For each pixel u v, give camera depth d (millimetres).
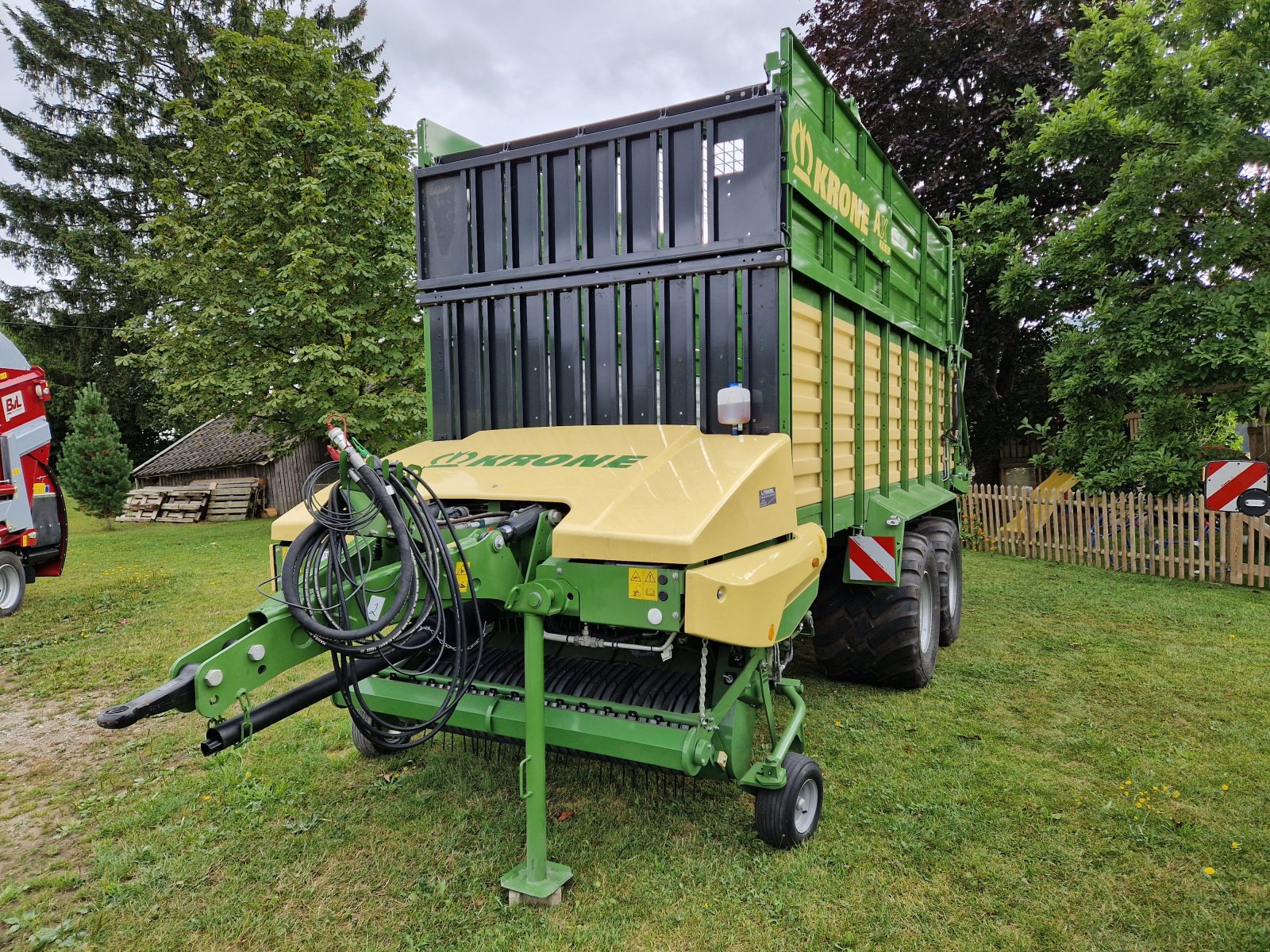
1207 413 9133
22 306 25672
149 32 25406
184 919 2561
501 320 3658
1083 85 11117
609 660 3240
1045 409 14516
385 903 2607
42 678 5340
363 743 3689
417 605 2535
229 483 19297
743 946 2365
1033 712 4305
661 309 3232
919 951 2342
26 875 2879
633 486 2668
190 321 13328
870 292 4242
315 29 14250
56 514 8180
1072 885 2674
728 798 3256
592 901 2580
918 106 14508
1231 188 9070
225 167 13031
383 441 13438
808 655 5402
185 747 4043
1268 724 4105
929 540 5434
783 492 2873
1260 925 2447
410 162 14172
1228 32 9094
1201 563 8266
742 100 3014
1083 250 9945
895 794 3326
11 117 25156
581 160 3375
